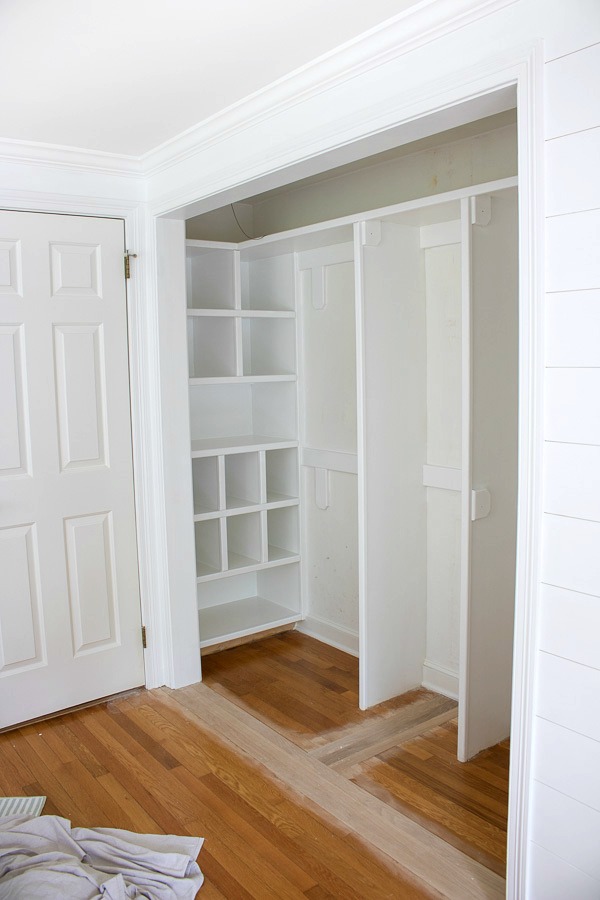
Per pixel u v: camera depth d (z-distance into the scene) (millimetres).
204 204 2896
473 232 2510
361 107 2047
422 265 3127
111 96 2330
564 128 1574
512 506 2770
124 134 2752
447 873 2158
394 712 3146
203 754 2832
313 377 3822
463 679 2689
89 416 3109
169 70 2119
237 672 3600
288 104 2283
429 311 3146
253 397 4215
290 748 2865
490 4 1667
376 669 3182
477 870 2166
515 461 2760
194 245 3447
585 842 1708
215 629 3814
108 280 3111
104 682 3270
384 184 3445
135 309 3193
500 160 2932
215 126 2586
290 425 3986
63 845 2277
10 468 2934
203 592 4168
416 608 3303
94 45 1931
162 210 3064
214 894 2096
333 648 3891
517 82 1640
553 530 1689
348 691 3363
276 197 4125
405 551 3211
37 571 3039
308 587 4066
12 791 2602
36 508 3010
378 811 2459
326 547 3896
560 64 1565
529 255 1652
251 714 3154
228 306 3717
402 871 2174
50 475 3031
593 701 1650
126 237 3148
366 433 2984
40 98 2336
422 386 3184
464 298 2518
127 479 3240
